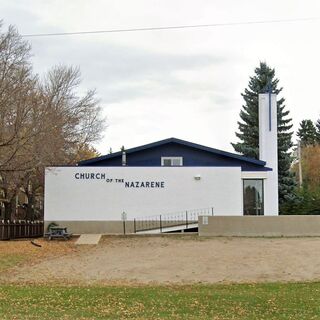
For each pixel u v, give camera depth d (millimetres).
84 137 43219
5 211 38406
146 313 11820
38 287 15617
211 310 12336
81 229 29281
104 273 18719
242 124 57688
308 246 23047
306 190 48969
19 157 24656
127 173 29672
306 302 13328
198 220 27312
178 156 32250
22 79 25484
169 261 20641
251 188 31297
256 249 22578
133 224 29344
